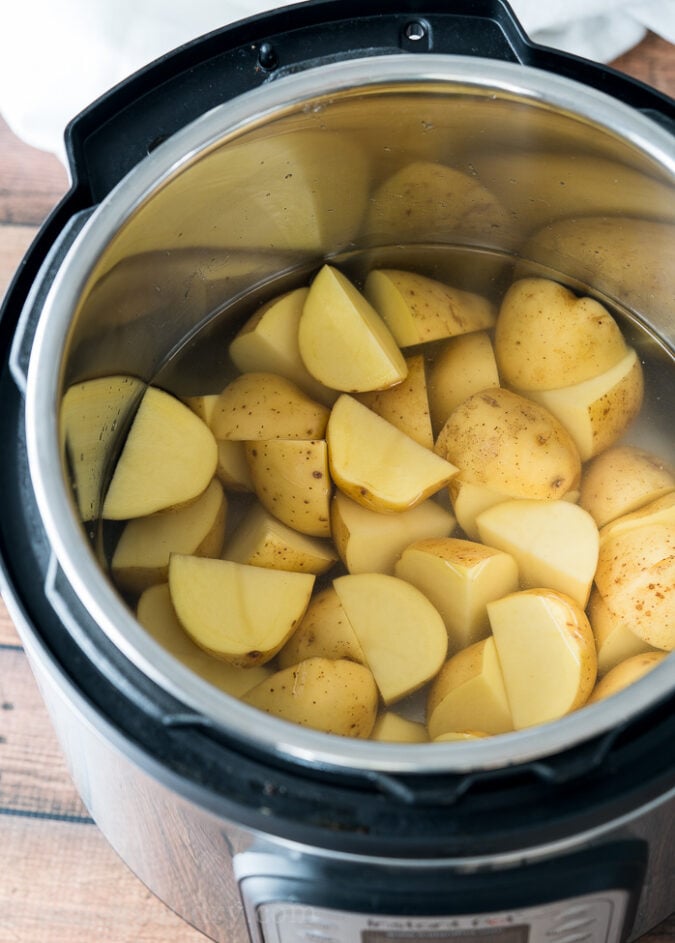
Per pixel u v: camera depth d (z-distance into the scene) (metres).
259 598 0.73
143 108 0.72
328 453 0.77
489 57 0.73
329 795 0.61
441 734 0.71
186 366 0.81
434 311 0.81
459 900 0.63
